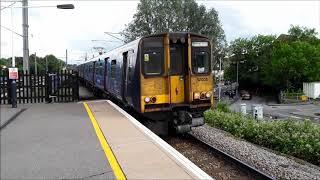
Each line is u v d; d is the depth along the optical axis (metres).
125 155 8.22
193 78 13.44
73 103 18.89
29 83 19.61
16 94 17.59
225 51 61.75
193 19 58.88
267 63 86.06
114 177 6.80
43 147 9.26
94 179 6.76
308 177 9.63
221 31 60.22
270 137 15.17
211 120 20.31
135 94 13.38
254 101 73.44
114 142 9.50
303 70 78.12
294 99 68.69
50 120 13.42
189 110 13.65
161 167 7.25
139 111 13.17
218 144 13.57
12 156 8.47
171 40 13.21
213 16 59.88
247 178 9.47
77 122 12.79
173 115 13.48
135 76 13.29
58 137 10.38
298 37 91.94
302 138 13.92
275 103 66.31
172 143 13.31
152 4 59.03
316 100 68.12
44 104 18.61
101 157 8.19
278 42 88.94
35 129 11.70
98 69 27.41
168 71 13.17
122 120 12.91
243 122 17.80
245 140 15.88
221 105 30.25
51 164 7.79
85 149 8.93
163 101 13.22
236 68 95.00
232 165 10.56
